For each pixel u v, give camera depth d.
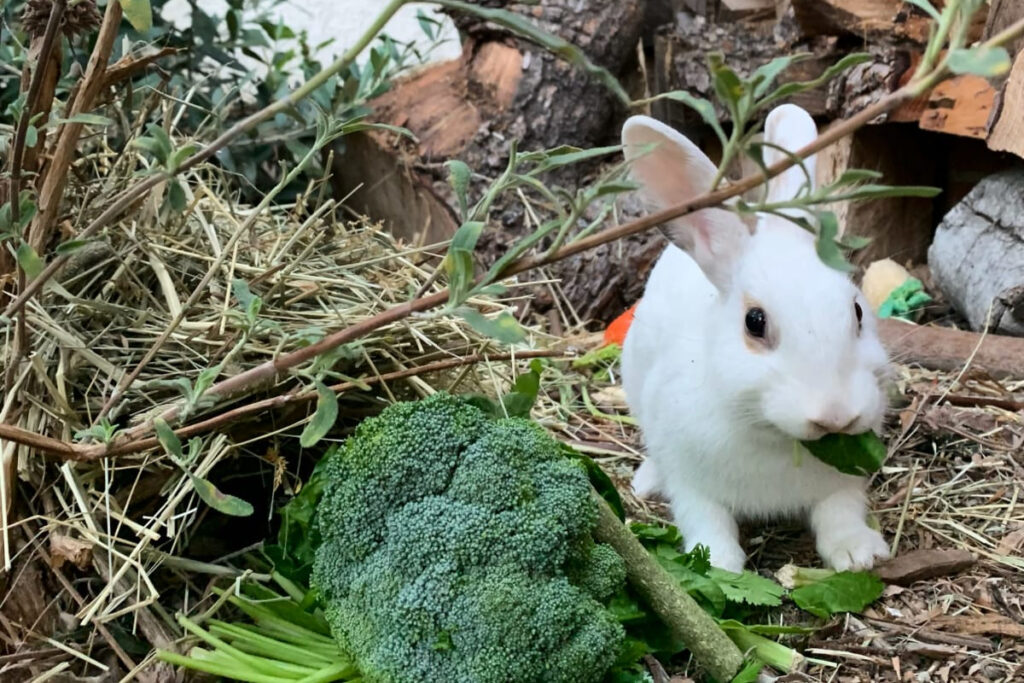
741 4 1.18
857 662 0.58
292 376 0.63
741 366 0.61
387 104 1.15
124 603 0.57
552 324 1.02
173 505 0.57
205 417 0.62
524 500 0.56
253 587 0.59
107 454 0.52
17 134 0.53
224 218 0.78
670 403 0.68
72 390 0.61
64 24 0.56
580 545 0.56
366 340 0.65
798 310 0.59
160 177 0.46
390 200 1.16
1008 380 0.87
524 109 1.09
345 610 0.55
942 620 0.60
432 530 0.54
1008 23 0.89
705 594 0.60
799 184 0.67
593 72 0.38
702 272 0.70
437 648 0.53
